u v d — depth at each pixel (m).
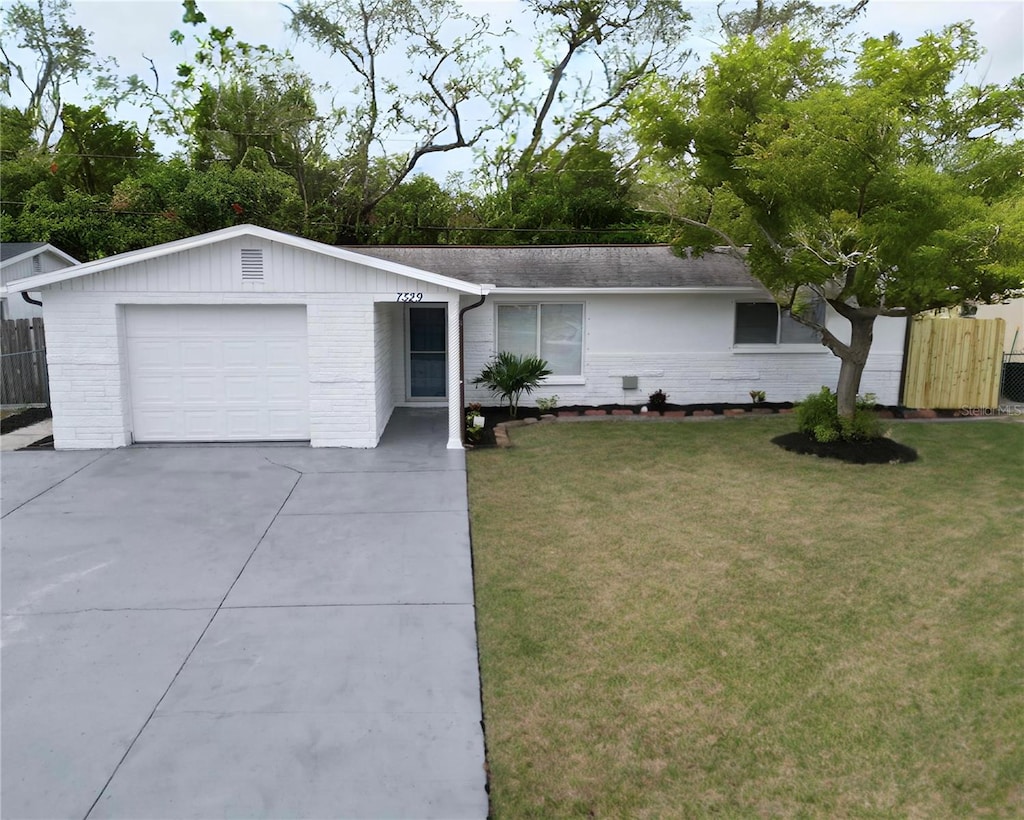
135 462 10.05
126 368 10.83
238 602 5.91
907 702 4.51
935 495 8.75
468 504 8.47
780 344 14.65
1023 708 4.42
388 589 6.17
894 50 9.33
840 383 11.04
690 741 4.18
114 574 6.43
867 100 8.23
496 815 3.63
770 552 6.97
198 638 5.32
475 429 11.72
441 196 28.81
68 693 4.62
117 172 28.20
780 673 4.86
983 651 5.10
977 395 14.57
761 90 9.84
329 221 26.83
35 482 9.09
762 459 10.53
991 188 8.87
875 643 5.24
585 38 29.33
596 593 6.10
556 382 14.42
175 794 3.74
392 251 15.52
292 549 7.04
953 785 3.80
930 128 9.16
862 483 9.27
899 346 14.67
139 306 10.72
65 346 10.52
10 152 28.42
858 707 4.47
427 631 5.45
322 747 4.12
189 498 8.55
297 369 11.10
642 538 7.37
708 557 6.86
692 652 5.14
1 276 16.19
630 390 14.55
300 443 11.23
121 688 4.68
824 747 4.11
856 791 3.77
